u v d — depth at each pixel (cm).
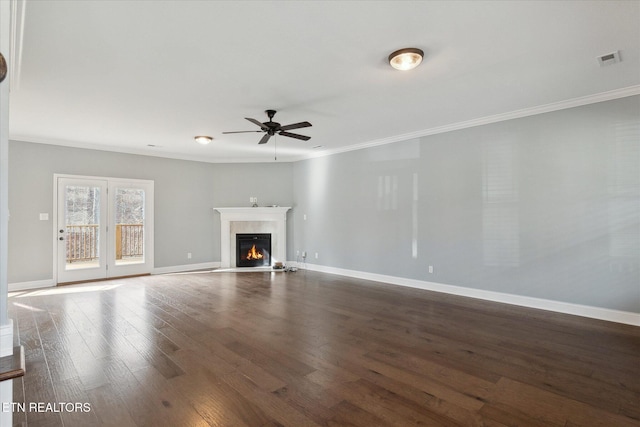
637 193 364
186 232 738
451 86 351
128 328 362
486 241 476
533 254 435
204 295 510
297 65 297
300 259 768
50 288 557
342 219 677
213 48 266
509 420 203
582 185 398
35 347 311
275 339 330
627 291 370
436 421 201
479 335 341
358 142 620
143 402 221
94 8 211
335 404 219
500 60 292
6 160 153
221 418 204
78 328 361
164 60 285
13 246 541
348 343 321
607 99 379
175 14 219
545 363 278
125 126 490
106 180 635
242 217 769
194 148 660
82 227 609
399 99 388
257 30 240
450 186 513
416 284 558
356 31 243
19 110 414
